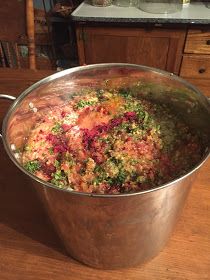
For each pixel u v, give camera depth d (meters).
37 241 0.56
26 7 1.11
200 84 0.88
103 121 0.75
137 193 0.36
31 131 0.70
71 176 0.60
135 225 0.43
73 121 0.75
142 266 0.52
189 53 1.53
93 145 0.68
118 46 1.56
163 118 0.74
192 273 0.51
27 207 0.61
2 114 0.82
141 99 0.80
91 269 0.53
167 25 1.44
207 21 1.38
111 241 0.46
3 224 0.59
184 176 0.38
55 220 0.47
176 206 0.46
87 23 1.49
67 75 0.65
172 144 0.68
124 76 0.69
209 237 0.55
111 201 0.37
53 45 1.83
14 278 0.51
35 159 0.65
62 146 0.68
